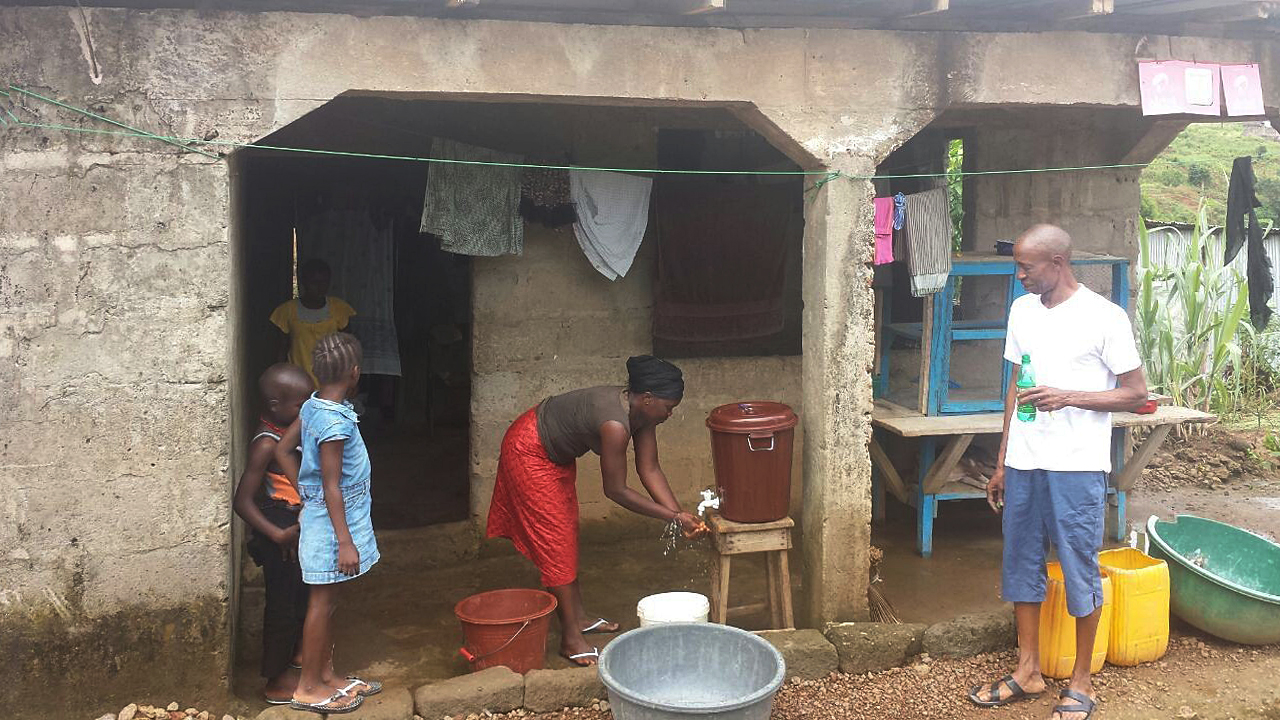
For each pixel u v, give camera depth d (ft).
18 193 11.73
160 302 12.21
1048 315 12.96
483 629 13.42
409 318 29.22
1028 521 13.12
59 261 11.89
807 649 13.96
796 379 20.70
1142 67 15.14
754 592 17.46
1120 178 21.62
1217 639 15.12
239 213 14.58
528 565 18.95
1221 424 29.01
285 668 13.05
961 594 17.28
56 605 12.21
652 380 13.47
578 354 19.42
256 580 15.84
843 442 14.67
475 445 19.02
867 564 14.96
